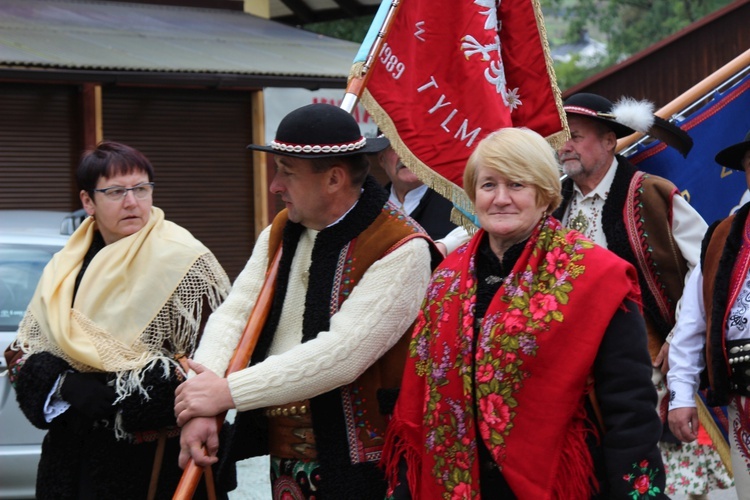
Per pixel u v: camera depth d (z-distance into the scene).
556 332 2.62
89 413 3.44
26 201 10.72
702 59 16.25
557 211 4.50
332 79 11.43
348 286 3.08
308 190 3.10
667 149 4.58
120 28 11.88
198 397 2.95
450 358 2.76
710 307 3.46
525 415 2.63
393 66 3.69
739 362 3.33
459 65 3.72
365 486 3.04
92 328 3.52
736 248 3.40
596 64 32.91
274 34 13.16
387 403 3.06
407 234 3.11
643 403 2.61
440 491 2.77
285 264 3.25
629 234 4.25
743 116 4.56
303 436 3.17
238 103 11.95
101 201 3.59
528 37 3.89
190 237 3.68
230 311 3.31
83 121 10.87
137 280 3.56
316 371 2.96
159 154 11.52
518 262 2.71
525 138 2.74
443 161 3.72
